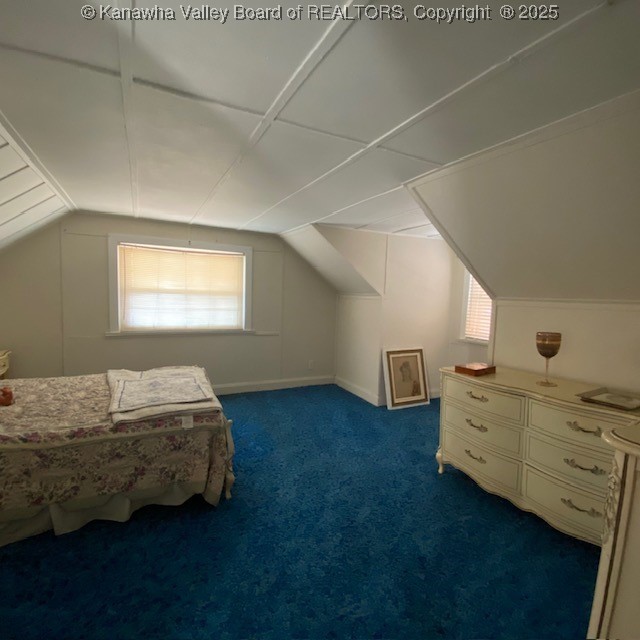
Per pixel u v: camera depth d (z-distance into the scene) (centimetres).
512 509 221
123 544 184
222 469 217
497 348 276
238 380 450
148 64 115
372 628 143
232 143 173
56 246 350
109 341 379
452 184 205
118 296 378
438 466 275
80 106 141
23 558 172
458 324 442
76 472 188
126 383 253
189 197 277
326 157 187
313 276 483
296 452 295
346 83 122
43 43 105
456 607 152
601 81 116
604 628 111
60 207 309
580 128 140
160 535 191
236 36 101
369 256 397
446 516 213
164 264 399
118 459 195
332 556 180
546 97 126
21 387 247
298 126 154
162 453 204
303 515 212
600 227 168
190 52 109
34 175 217
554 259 204
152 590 157
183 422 206
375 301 421
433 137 160
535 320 249
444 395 261
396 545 188
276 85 125
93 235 362
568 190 163
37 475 181
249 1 88
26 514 182
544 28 94
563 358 233
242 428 342
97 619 142
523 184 176
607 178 147
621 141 134
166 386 249
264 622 144
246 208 307
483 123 146
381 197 259
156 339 401
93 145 177
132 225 376
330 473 263
